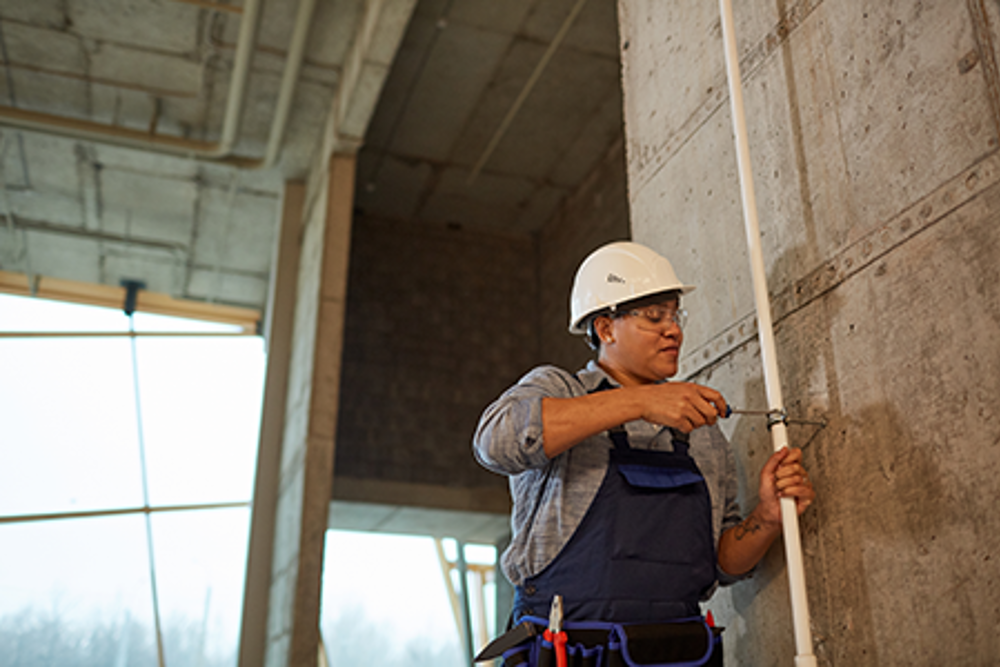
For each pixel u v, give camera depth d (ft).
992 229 4.13
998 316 4.06
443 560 38.32
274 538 23.45
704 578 4.69
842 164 5.24
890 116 4.88
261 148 26.45
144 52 22.97
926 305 4.50
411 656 36.24
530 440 4.51
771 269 5.80
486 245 32.09
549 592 4.65
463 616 35.68
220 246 31.40
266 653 21.98
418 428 29.09
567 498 4.73
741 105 5.62
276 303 26.18
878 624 4.58
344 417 28.48
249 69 21.84
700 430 5.31
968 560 4.08
